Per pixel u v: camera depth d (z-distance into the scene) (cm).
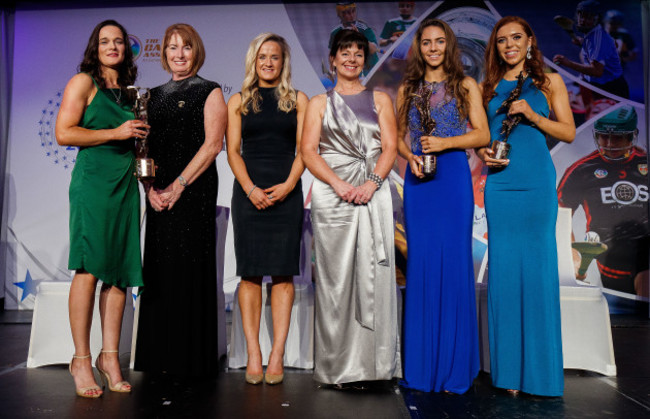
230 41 549
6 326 458
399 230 529
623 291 526
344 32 277
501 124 275
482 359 309
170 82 289
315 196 275
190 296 282
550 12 537
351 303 272
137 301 313
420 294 271
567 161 534
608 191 530
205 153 279
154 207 280
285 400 252
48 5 553
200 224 284
